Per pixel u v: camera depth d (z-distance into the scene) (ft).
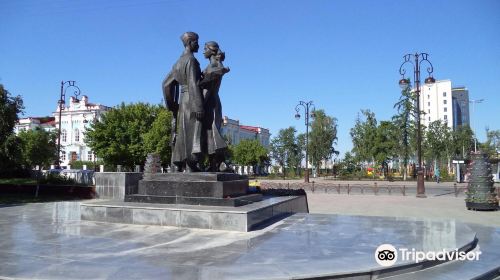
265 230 26.78
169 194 31.24
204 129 33.76
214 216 26.68
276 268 17.37
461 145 185.57
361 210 53.83
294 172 233.14
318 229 27.35
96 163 195.93
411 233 26.13
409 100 174.81
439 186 116.06
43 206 46.24
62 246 21.79
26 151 100.07
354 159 191.31
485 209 52.80
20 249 21.07
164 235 24.72
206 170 34.22
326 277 16.56
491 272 19.66
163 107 159.74
